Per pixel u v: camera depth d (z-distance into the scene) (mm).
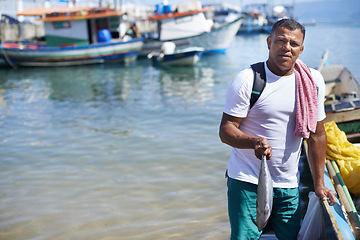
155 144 7949
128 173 6477
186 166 6680
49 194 5801
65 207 5375
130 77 20172
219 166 6629
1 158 7449
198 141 8031
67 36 25703
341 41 31656
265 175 2545
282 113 2664
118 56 26219
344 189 3570
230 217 2893
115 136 8680
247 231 2814
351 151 4113
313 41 31984
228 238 4426
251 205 2791
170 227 4727
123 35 27297
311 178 4102
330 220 2812
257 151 2480
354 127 5531
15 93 15984
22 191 5926
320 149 2906
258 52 30141
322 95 2777
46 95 15258
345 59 19578
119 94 14820
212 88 15422
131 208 5270
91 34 26703
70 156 7438
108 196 5664
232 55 28984
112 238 4555
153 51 28703
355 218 3229
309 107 2678
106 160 7129
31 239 4605
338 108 5500
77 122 10211
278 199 2836
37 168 6863
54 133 9148
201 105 11805
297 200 2881
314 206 3156
